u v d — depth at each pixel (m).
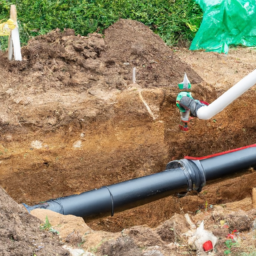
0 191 4.31
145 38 5.51
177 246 4.30
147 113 5.12
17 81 5.05
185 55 5.67
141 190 4.90
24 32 5.39
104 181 5.20
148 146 5.22
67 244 4.16
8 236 4.03
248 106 5.48
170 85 5.20
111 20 5.60
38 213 4.41
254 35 5.93
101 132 5.06
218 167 5.15
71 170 5.08
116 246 4.14
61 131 4.98
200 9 5.91
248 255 4.20
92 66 5.19
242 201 5.60
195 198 5.53
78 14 5.55
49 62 5.18
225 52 5.79
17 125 4.91
